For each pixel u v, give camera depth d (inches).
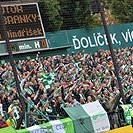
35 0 1373.0
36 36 1350.9
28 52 1318.9
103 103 1123.9
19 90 1015.0
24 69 1245.7
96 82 1317.7
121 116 1106.7
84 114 1048.2
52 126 978.1
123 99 1141.1
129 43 1572.3
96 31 1509.6
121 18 1582.2
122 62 1470.2
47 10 1397.6
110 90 1306.6
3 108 1103.0
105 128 1062.4
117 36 1550.2
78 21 1470.2
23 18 1339.8
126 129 1047.0
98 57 1435.8
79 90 1240.2
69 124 1009.5
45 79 1254.3
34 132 947.3
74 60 1371.8
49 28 1403.8
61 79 1280.8
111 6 1573.6
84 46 1466.5
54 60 1330.0
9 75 1194.0
